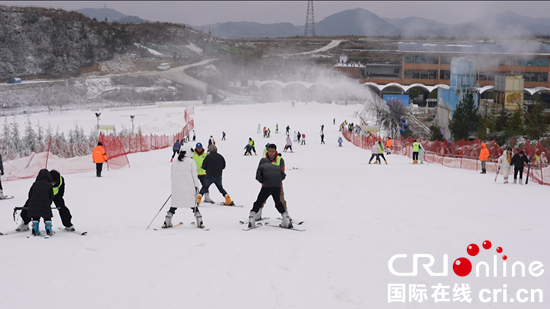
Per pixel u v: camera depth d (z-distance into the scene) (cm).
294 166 2920
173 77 13025
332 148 4778
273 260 761
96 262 754
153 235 958
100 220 1148
